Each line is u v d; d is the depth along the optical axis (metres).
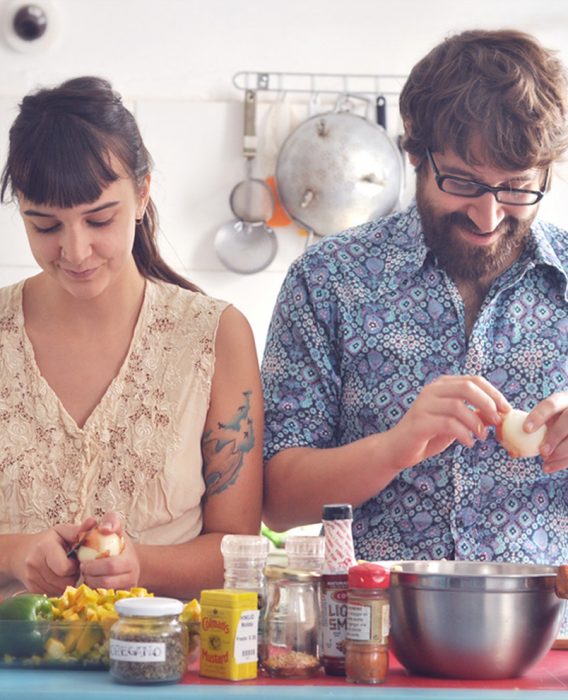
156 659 1.24
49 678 1.29
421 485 1.81
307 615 1.35
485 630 1.31
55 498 1.80
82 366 1.85
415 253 1.88
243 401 1.85
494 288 1.84
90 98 1.68
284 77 3.50
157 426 1.83
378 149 3.43
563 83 1.67
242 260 3.48
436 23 3.54
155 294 1.90
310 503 1.79
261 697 1.18
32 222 1.67
